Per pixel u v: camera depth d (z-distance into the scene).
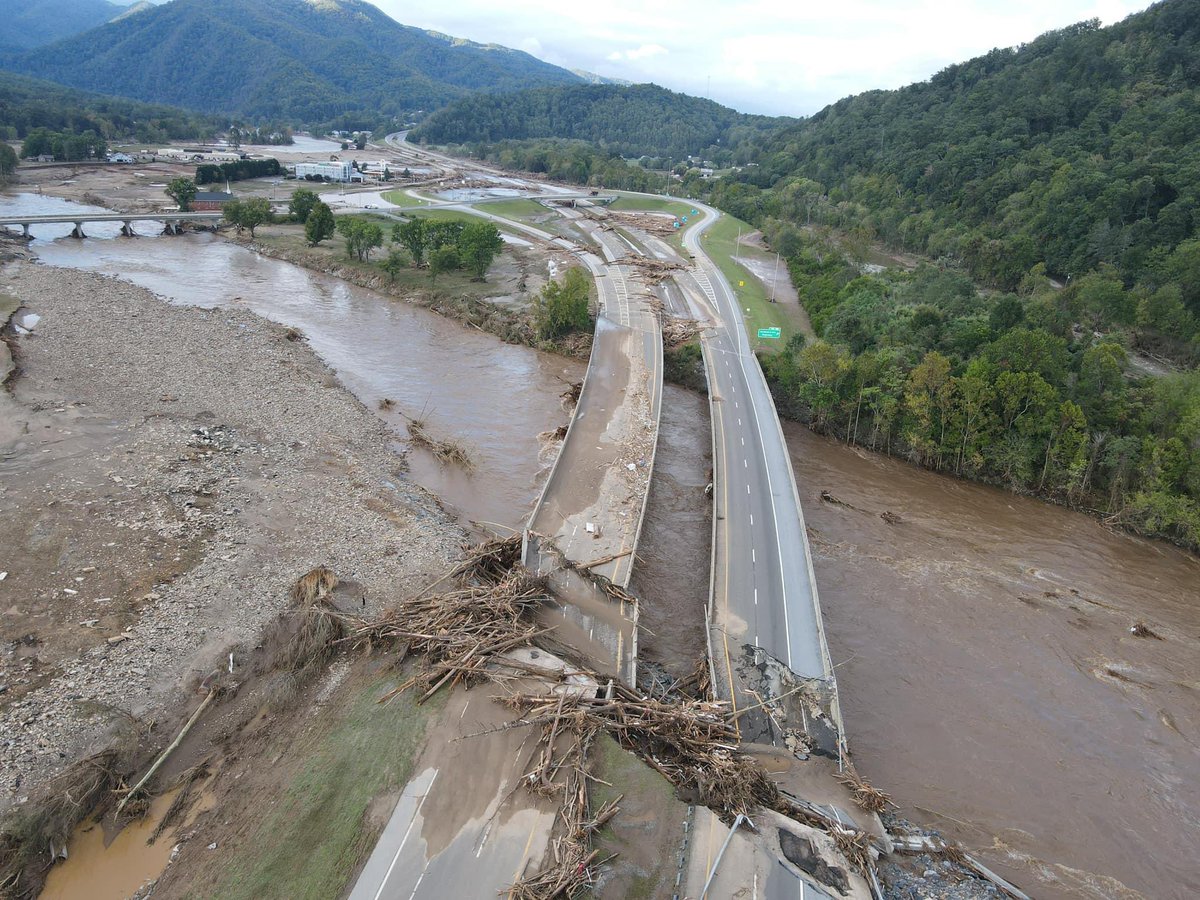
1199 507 69.50
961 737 48.47
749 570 59.31
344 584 55.75
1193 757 47.72
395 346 113.19
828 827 38.56
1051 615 60.44
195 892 35.22
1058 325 98.81
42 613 50.97
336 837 36.78
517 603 52.22
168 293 128.38
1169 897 38.81
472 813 37.41
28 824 36.94
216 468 70.38
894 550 68.31
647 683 49.16
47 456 69.06
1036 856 40.62
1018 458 78.31
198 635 50.38
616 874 34.50
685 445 86.56
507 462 80.25
